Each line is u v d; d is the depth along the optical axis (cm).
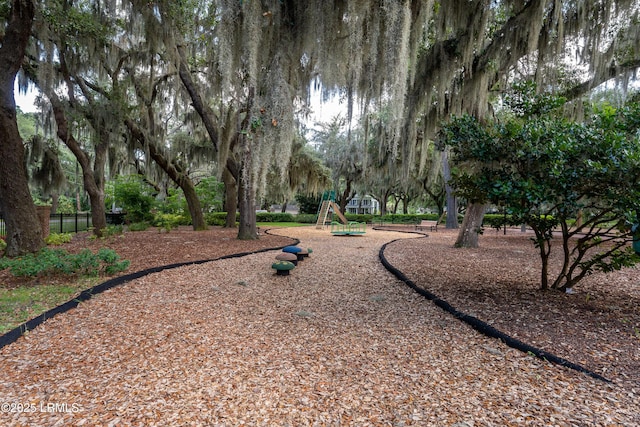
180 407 189
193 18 895
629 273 548
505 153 357
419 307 380
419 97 809
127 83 982
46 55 695
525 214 354
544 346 265
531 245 988
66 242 879
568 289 423
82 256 473
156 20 790
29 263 440
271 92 632
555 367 234
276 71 620
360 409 189
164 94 1152
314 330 312
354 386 214
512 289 442
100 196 1040
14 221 609
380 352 265
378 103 615
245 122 812
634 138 307
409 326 321
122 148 1313
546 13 679
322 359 253
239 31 620
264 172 654
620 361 240
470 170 467
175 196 1584
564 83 846
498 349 266
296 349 271
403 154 880
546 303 376
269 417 181
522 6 682
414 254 775
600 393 201
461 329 311
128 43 1020
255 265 623
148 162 1393
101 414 182
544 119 372
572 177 309
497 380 219
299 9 596
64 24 678
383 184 2294
